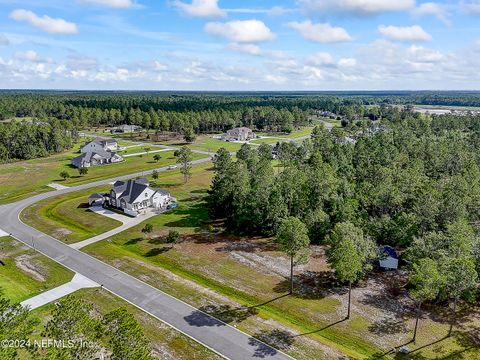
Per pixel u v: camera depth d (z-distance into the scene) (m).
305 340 35.44
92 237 60.00
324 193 61.16
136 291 43.75
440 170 84.88
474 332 36.62
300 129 192.38
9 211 72.00
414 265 36.28
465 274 35.44
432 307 40.91
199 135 174.50
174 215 70.19
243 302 42.16
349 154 94.25
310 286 45.47
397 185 64.06
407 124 141.00
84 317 25.20
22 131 125.00
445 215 53.78
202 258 52.59
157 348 33.72
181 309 40.22
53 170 104.44
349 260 38.09
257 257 52.97
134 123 181.50
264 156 103.56
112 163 113.12
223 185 65.31
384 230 54.91
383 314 39.75
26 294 42.72
